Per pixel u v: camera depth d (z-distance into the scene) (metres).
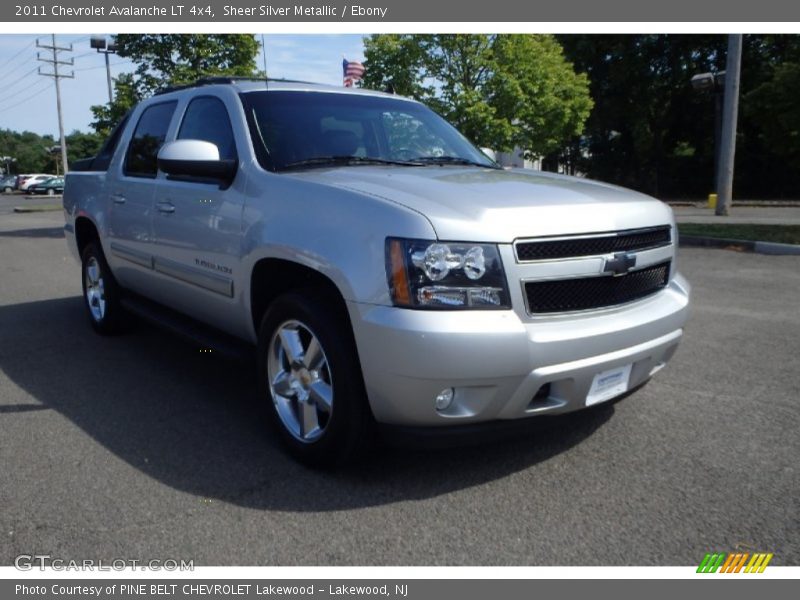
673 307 3.48
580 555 2.64
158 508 2.98
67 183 6.28
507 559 2.62
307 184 3.33
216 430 3.83
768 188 30.38
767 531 2.79
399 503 3.02
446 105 17.39
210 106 4.30
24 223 20.98
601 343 3.02
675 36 30.69
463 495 3.09
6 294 8.02
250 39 15.41
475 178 3.52
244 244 3.60
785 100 24.83
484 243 2.82
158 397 4.37
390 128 4.41
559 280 2.97
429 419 2.87
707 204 24.67
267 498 3.06
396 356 2.78
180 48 15.11
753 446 3.58
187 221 4.13
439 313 2.76
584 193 3.34
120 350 5.46
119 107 14.94
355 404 3.05
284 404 3.47
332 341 3.05
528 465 3.38
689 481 3.21
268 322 3.46
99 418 4.01
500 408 2.89
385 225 2.88
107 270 5.61
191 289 4.27
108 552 2.66
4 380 4.71
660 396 4.33
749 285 8.15
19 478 3.25
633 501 3.03
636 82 32.22
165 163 3.65
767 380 4.63
